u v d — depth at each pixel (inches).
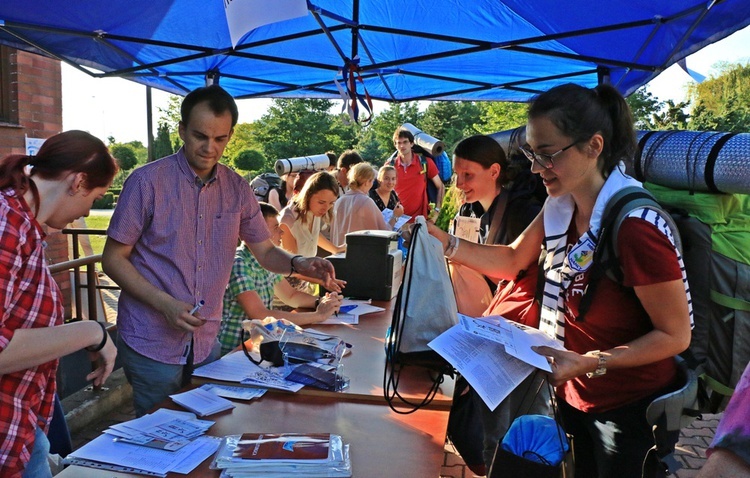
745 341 80.8
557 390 77.9
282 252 103.4
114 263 86.7
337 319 116.9
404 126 297.9
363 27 128.2
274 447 58.8
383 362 90.8
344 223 214.2
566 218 73.5
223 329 120.3
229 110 87.0
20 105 212.4
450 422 107.3
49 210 63.9
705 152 82.0
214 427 67.2
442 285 82.1
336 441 60.9
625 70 148.0
